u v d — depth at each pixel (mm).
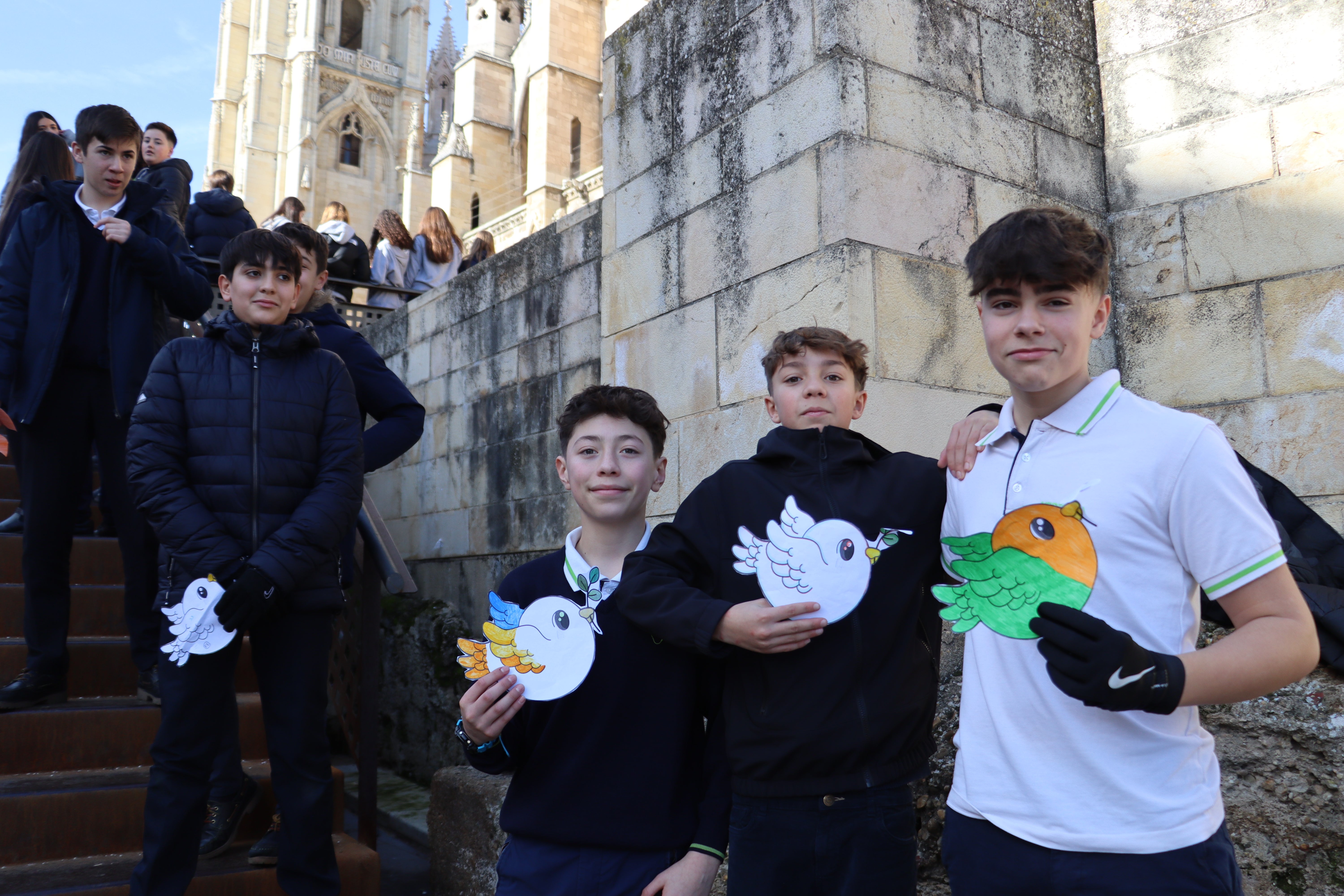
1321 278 2596
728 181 2896
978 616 1127
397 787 4926
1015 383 1207
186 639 1964
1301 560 1859
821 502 1507
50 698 2883
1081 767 1096
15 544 3555
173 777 2047
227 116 43688
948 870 1231
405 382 5965
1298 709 1841
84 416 2793
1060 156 2986
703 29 3049
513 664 1499
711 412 2910
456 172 32094
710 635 1380
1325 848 1777
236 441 2166
